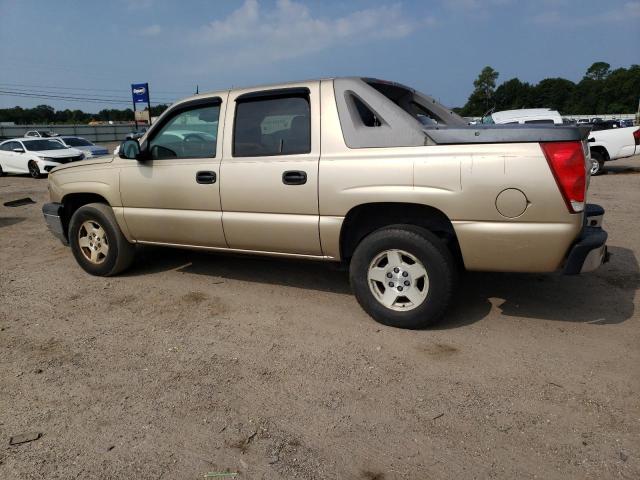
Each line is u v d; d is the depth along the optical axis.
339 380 3.14
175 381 3.18
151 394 3.04
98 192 5.05
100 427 2.72
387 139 3.61
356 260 3.85
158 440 2.60
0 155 18.42
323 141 3.83
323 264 5.54
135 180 4.78
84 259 5.41
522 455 2.41
